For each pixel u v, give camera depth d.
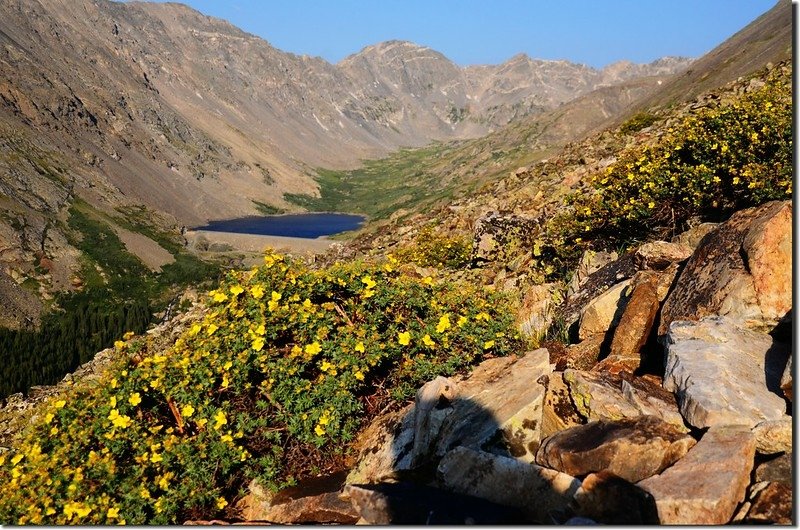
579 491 4.09
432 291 7.88
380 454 6.07
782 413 4.65
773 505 3.81
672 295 6.96
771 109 9.86
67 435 6.23
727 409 4.63
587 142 38.75
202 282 144.25
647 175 10.80
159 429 6.33
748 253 6.12
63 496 5.80
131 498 5.68
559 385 5.57
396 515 4.66
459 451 4.93
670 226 10.36
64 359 103.38
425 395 6.04
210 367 6.59
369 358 6.71
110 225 168.88
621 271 8.81
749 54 127.19
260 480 6.17
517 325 8.70
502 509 4.36
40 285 132.25
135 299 136.12
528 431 5.16
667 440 4.39
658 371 6.32
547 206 19.06
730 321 5.83
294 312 6.90
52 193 172.12
